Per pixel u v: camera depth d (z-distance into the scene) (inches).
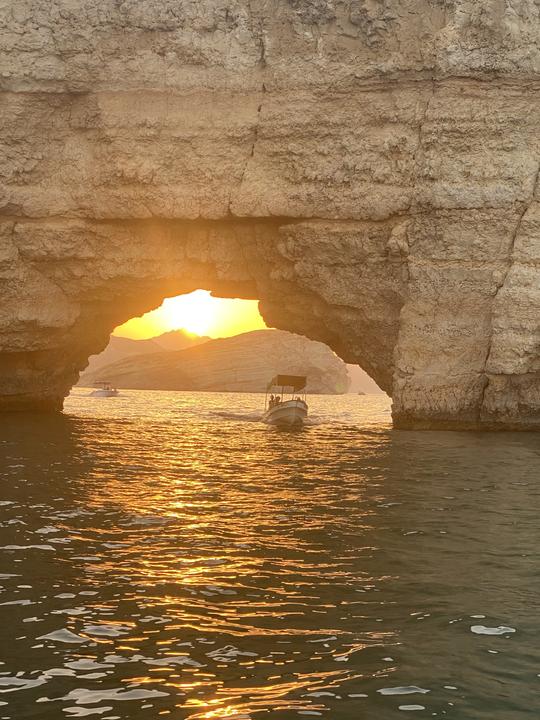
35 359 1333.7
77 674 253.0
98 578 355.9
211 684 246.7
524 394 1091.3
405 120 1120.8
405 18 1130.0
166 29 1171.9
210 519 490.6
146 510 515.2
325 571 371.9
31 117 1171.9
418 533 455.2
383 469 738.2
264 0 1171.9
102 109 1167.0
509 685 247.8
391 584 351.3
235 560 390.6
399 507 537.6
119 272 1213.1
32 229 1182.9
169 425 1375.5
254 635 287.6
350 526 473.7
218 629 293.1
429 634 289.3
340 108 1144.2
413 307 1115.9
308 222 1153.4
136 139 1167.0
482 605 322.3
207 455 860.0
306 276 1180.5
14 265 1193.4
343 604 322.7
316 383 5659.5
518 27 1093.1
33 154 1184.2
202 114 1169.4
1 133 1163.9
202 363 6122.1
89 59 1164.5
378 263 1141.7
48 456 794.8
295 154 1150.3
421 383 1115.3
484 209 1082.7
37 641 279.3
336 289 1171.3
